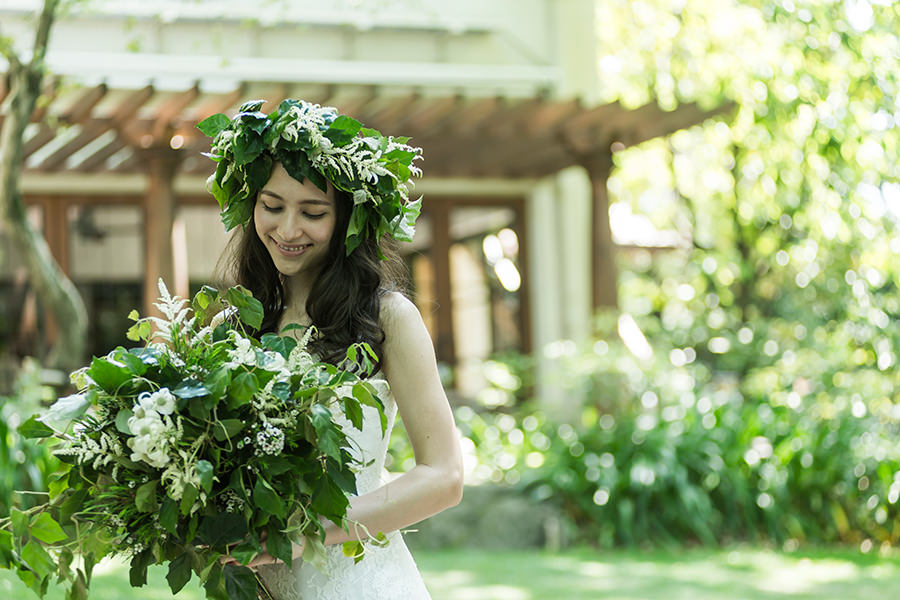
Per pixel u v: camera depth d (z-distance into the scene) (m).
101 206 9.12
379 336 1.95
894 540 7.21
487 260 9.89
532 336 9.96
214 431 1.71
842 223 7.55
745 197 9.68
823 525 7.30
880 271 7.54
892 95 7.07
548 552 6.74
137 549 1.80
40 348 8.82
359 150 1.98
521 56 9.75
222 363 1.75
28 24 7.95
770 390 8.12
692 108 7.79
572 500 7.11
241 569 1.78
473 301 9.82
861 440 7.48
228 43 8.70
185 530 1.77
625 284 10.73
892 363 7.57
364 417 1.96
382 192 1.97
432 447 1.92
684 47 9.35
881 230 7.39
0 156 6.30
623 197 12.03
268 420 1.73
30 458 5.04
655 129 8.10
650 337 9.65
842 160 7.39
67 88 6.71
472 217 9.88
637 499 7.08
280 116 1.93
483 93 9.48
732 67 8.57
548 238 10.00
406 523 1.87
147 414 1.69
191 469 1.69
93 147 8.32
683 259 11.62
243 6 8.70
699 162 10.40
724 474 7.21
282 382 1.75
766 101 7.79
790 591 5.43
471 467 7.48
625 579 5.75
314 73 8.58
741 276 9.96
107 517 1.83
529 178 9.81
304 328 2.02
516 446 7.60
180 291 7.87
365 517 1.83
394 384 1.95
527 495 7.11
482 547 6.82
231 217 2.06
